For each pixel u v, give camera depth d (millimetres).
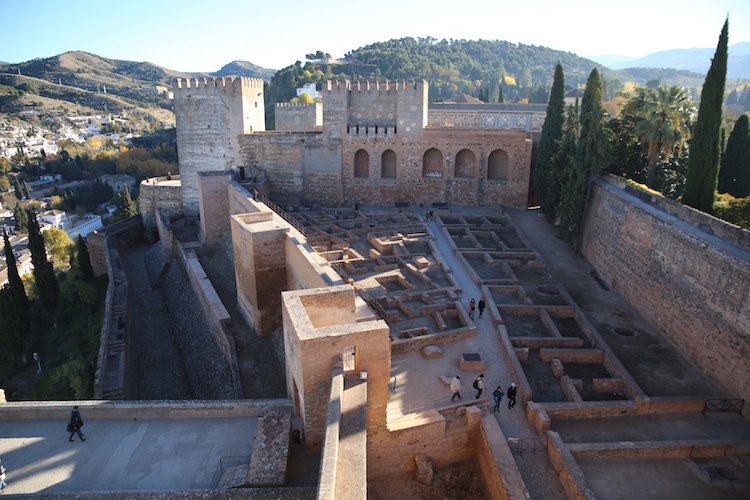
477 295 32625
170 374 36406
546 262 38719
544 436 20562
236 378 29016
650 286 29547
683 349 26156
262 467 16391
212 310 35406
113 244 56625
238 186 46312
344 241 41438
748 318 21469
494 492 19297
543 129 47531
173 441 18609
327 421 14453
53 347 47125
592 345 27328
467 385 23266
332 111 52812
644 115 36125
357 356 17703
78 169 163750
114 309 40125
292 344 18656
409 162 53094
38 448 18094
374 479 20188
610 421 21594
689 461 19594
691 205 29781
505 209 52062
